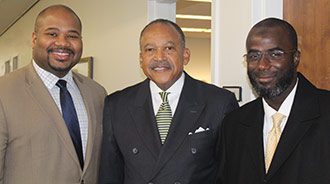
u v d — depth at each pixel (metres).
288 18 2.06
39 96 1.65
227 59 2.30
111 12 3.74
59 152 1.63
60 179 1.62
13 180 1.57
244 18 2.17
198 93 1.69
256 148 1.36
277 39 1.28
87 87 1.88
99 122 1.84
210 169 1.61
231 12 2.27
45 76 1.71
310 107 1.28
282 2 2.08
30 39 6.34
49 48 1.66
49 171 1.60
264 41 1.29
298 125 1.28
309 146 1.23
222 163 1.51
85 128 1.77
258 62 1.31
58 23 1.68
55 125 1.63
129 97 1.75
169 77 1.61
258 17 2.09
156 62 1.58
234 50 2.24
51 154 1.61
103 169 1.72
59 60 1.67
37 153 1.58
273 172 1.27
